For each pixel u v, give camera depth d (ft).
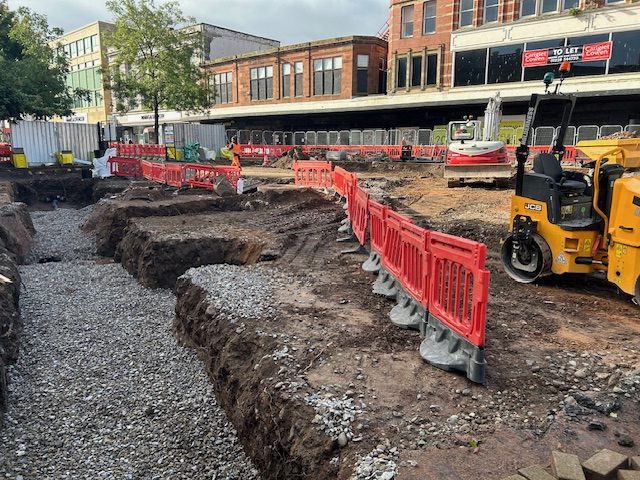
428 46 99.55
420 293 19.47
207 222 46.60
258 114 126.11
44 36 102.27
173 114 151.33
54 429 20.71
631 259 20.16
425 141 98.58
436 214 44.29
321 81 119.96
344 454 12.91
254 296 25.26
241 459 17.88
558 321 20.68
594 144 24.70
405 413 14.20
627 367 16.38
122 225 50.90
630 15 76.13
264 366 18.10
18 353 26.78
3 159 88.48
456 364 16.17
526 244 25.30
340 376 16.46
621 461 11.40
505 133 90.84
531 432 13.08
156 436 20.15
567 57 82.53
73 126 97.45
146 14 94.48
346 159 96.07
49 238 55.72
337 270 29.96
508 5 88.53
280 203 55.36
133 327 31.09
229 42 152.76
